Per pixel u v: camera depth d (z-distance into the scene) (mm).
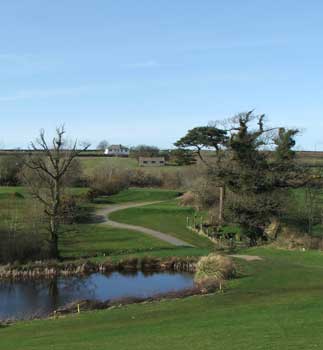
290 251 56625
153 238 68375
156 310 32344
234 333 22688
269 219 69125
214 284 39469
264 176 69875
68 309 35969
